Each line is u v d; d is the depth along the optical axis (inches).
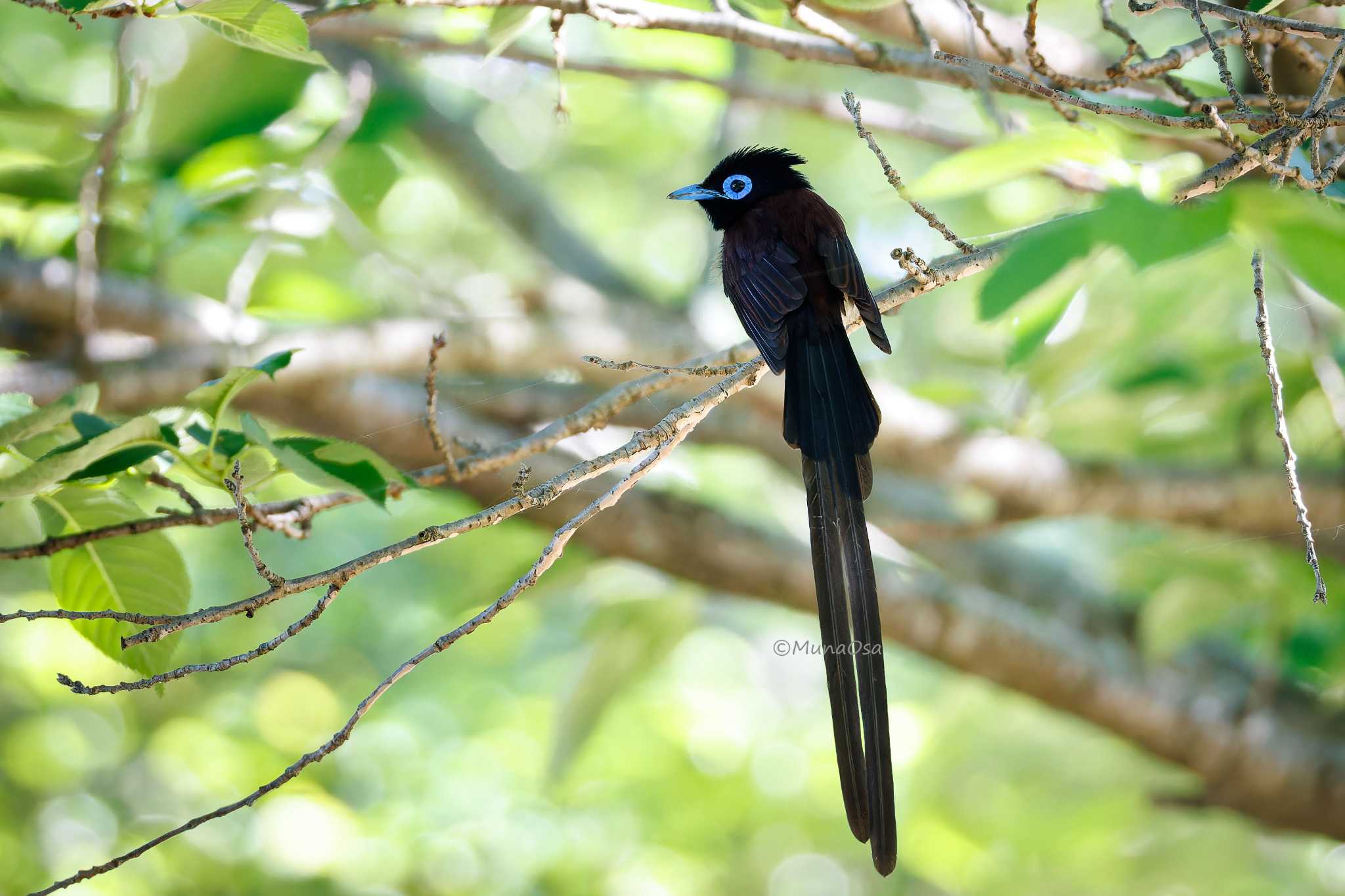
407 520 631.8
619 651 490.0
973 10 304.2
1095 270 336.5
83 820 639.8
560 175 723.4
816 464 249.1
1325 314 392.2
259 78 406.6
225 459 241.3
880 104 402.9
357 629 715.4
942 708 587.2
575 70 380.5
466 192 570.6
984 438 439.8
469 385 442.0
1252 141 253.0
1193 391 420.2
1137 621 481.7
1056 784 587.2
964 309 501.7
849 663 233.8
